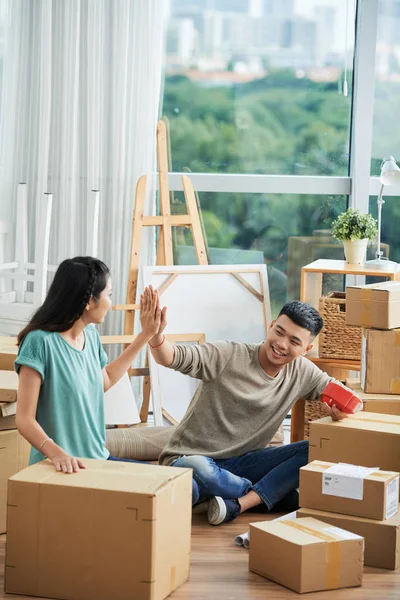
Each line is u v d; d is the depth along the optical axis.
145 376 5.14
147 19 5.07
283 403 3.86
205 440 3.82
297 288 5.54
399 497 3.53
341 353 4.58
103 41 5.09
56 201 5.22
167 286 5.00
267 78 5.38
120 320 5.27
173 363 3.63
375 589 3.03
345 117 5.44
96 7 5.04
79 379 3.23
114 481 2.86
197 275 5.06
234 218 5.46
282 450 3.84
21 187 5.14
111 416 4.75
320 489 3.27
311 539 3.01
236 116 5.40
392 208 5.52
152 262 5.31
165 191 5.13
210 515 3.62
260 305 5.14
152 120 5.15
